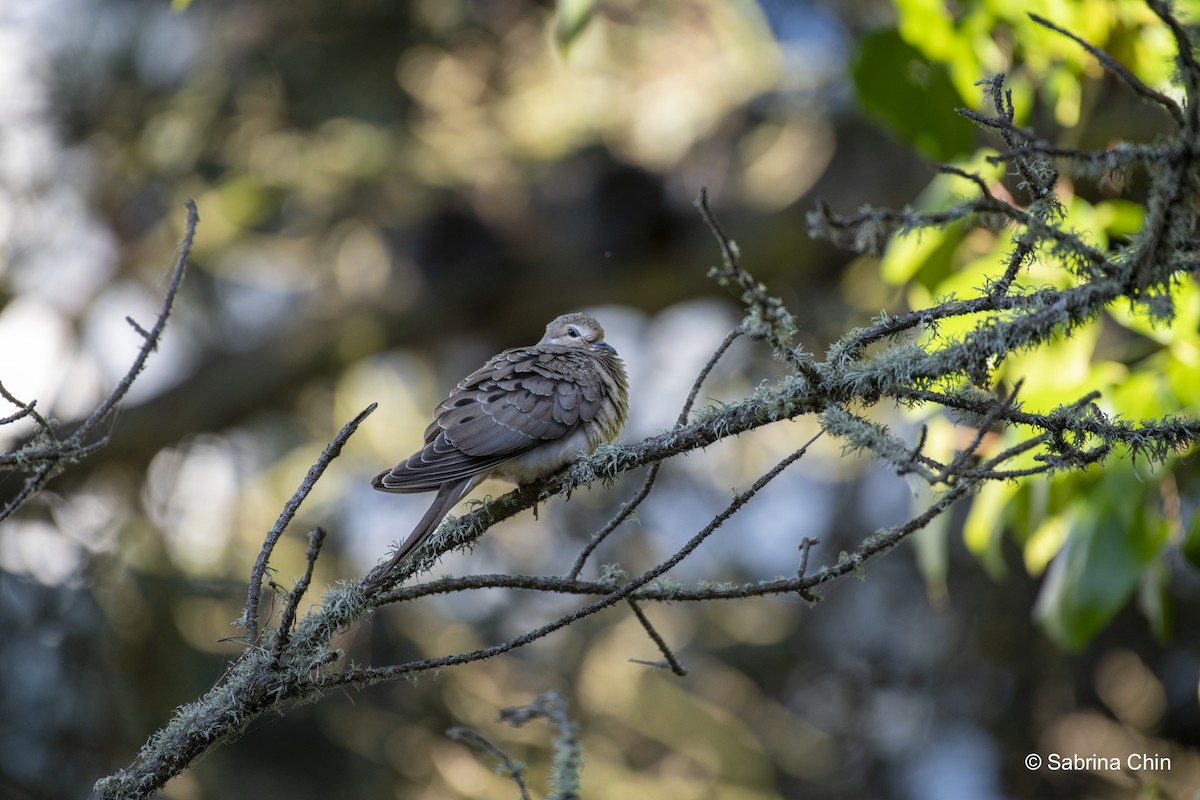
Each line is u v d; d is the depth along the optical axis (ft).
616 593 15.96
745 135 50.08
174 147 48.83
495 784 42.06
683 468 50.67
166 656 40.47
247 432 52.06
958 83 24.57
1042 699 44.62
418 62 50.14
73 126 48.85
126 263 49.44
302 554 46.62
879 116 25.38
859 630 51.21
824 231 13.12
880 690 50.57
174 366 52.60
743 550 52.06
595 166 50.42
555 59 48.96
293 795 40.75
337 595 16.80
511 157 49.65
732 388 50.26
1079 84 25.23
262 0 50.14
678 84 49.03
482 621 47.42
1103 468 21.89
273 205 49.39
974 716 46.19
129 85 48.85
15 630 38.86
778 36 49.32
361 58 50.14
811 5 48.93
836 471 52.03
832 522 51.37
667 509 50.39
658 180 50.96
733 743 46.24
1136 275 14.03
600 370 23.25
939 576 24.66
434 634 46.19
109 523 42.57
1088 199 26.07
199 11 49.98
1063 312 14.75
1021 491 24.26
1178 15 16.14
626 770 43.83
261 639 16.46
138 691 39.34
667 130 49.03
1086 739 43.96
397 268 52.80
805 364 15.70
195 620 42.73
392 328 51.70
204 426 49.90
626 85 49.26
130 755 37.91
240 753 41.06
